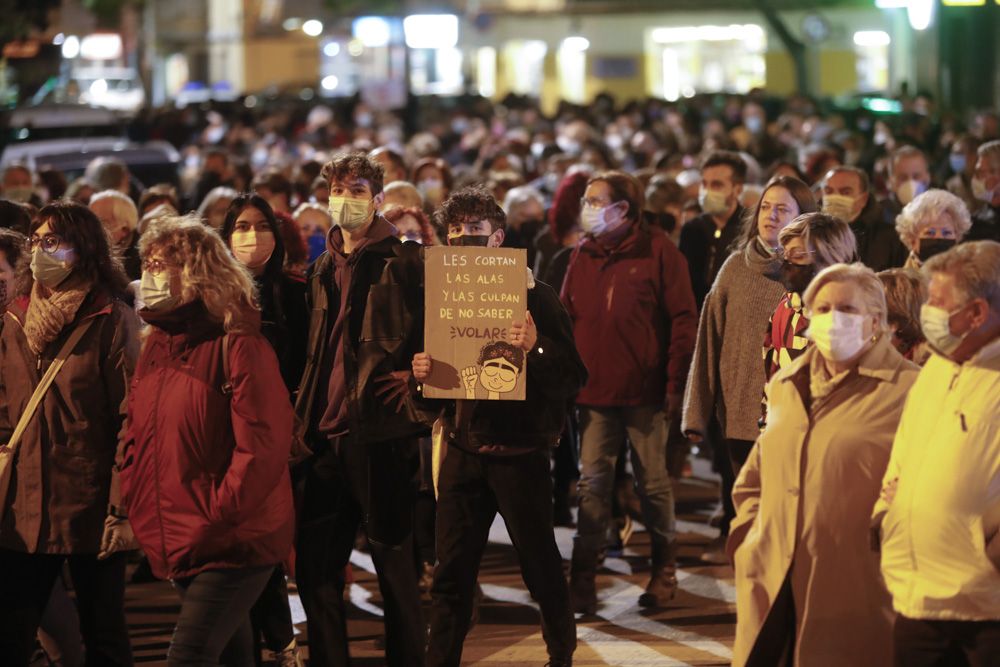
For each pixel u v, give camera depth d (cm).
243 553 1355
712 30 13825
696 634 1897
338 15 16362
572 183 2447
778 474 1300
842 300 1255
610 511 2158
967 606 1161
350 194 1575
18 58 6888
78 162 4278
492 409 1532
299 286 1661
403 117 9100
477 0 14525
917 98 7269
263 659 1848
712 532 2422
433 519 1945
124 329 1491
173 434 1349
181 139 7756
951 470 1163
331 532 1600
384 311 1566
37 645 1866
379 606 2080
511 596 2119
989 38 8944
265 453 1341
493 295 1503
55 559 1491
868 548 1273
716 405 1853
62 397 1468
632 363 1966
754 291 1789
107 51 14550
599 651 1834
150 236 1360
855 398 1281
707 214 2366
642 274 1969
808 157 3212
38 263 1471
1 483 1461
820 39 12044
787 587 1302
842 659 1281
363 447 1577
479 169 4822
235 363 1347
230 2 17450
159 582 2225
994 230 2327
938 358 1204
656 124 6469
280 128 8131
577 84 14538
